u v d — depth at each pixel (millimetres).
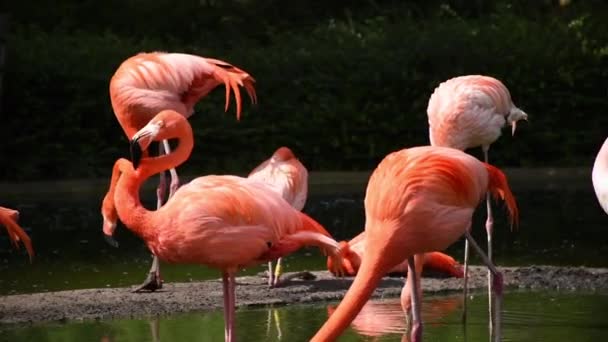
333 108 19797
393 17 25906
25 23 25047
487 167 7410
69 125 18781
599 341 7906
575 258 11781
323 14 26688
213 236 7285
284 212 7566
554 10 25094
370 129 19922
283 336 8227
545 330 8320
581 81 20484
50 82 18750
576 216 14711
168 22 25609
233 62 20422
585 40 21062
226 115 19578
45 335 8328
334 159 19969
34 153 18578
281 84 19969
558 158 20266
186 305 9469
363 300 6699
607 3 25281
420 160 7094
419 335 7285
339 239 12758
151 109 10336
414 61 20375
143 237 7539
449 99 9883
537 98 20297
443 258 10734
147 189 17250
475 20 23703
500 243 12992
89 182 18031
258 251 7438
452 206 7070
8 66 18719
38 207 15969
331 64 20344
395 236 6941
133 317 9094
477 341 8008
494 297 8797
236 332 8391
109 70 19406
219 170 19219
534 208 15547
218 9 25984
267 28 24781
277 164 10469
